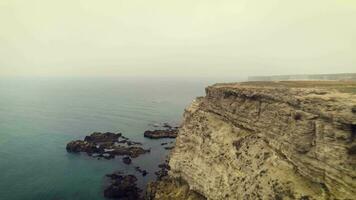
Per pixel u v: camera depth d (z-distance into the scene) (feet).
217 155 138.21
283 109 107.14
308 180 89.35
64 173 213.25
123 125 385.91
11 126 370.53
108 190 180.86
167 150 272.51
